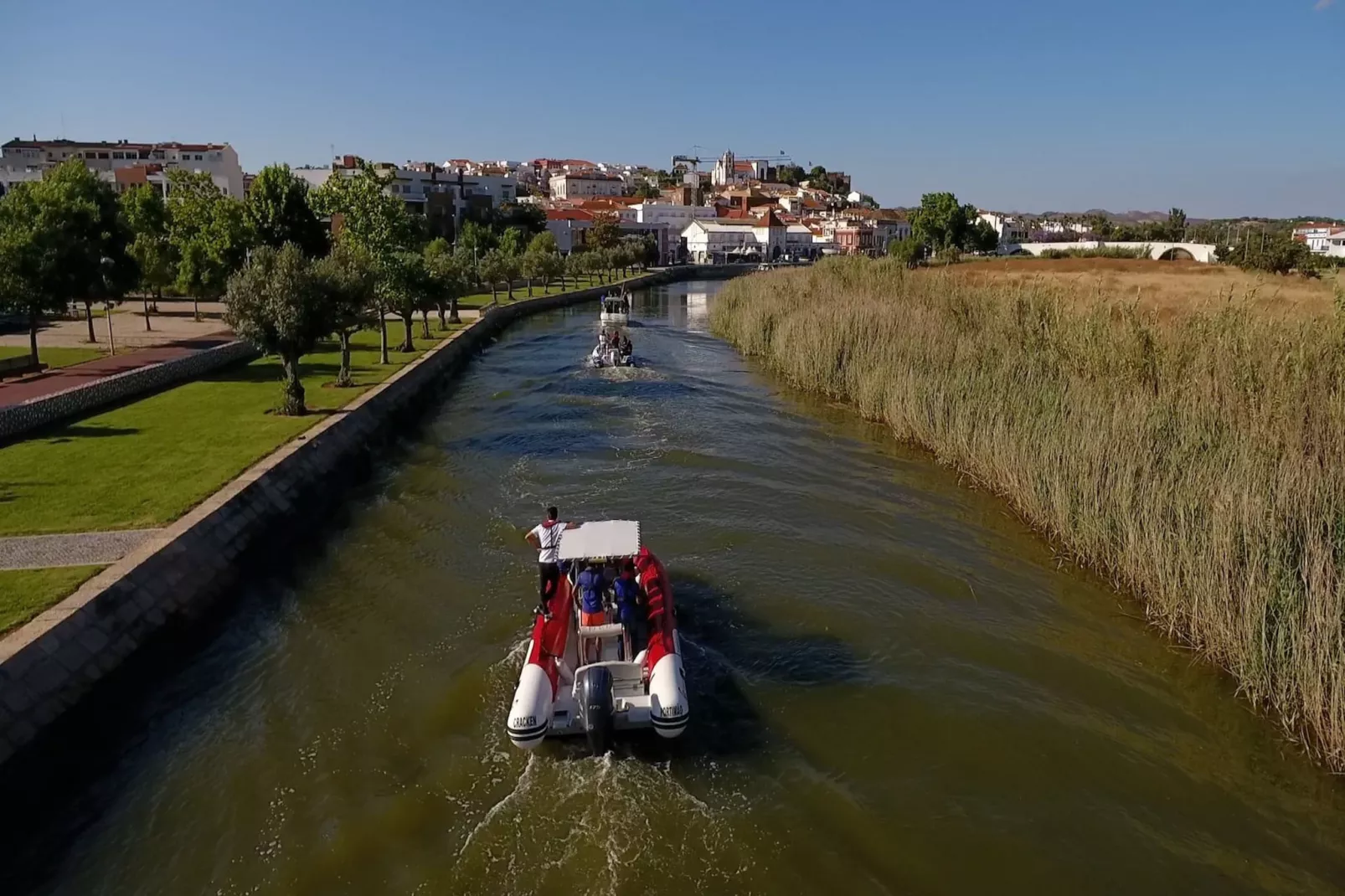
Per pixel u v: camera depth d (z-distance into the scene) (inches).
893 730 432.8
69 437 818.8
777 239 6466.5
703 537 689.0
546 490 813.9
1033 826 365.7
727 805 374.0
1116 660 503.5
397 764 402.9
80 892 324.8
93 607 451.5
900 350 1128.8
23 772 360.5
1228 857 350.3
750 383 1411.2
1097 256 3604.8
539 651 426.9
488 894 323.0
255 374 1232.8
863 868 339.6
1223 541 478.3
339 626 540.1
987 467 796.0
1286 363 685.9
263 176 1882.4
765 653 508.1
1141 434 619.5
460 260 2081.7
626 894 322.0
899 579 612.7
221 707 449.1
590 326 2423.7
